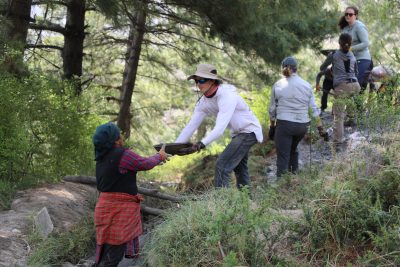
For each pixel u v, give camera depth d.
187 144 5.53
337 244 4.53
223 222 4.36
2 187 6.63
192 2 11.41
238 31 11.60
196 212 4.95
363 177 5.05
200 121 6.08
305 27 12.73
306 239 4.63
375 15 10.98
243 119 6.07
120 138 4.52
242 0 10.88
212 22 11.72
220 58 15.55
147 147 17.72
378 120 5.75
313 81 15.30
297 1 11.50
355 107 6.15
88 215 6.29
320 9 12.96
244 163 6.43
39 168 7.65
